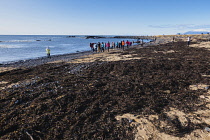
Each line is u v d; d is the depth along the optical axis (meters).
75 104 6.17
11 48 44.53
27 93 7.42
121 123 5.00
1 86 8.95
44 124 4.88
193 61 13.72
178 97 6.77
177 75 9.80
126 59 17.09
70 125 4.88
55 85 8.58
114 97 6.90
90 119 5.20
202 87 7.80
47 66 15.03
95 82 8.88
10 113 5.52
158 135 4.39
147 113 5.59
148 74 10.37
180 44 32.78
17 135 4.35
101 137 4.32
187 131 4.52
